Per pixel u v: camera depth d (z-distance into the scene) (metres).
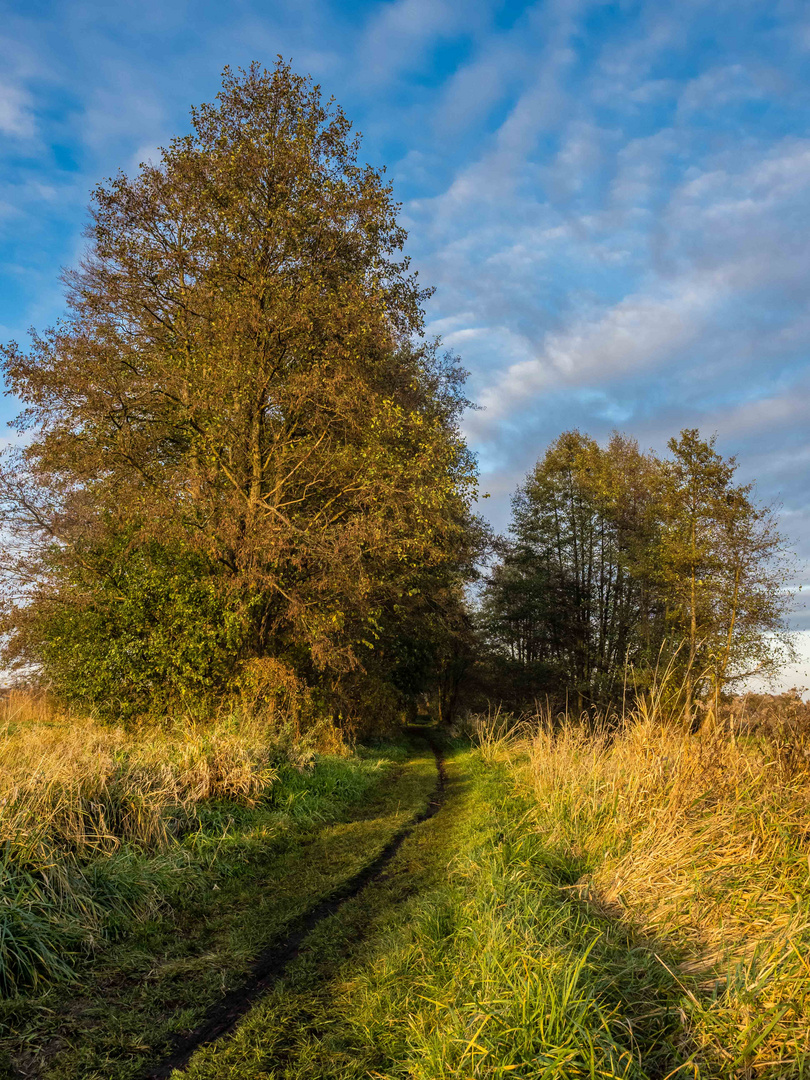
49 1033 3.33
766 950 3.05
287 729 11.73
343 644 15.15
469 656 33.06
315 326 13.58
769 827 4.61
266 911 5.12
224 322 13.07
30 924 4.02
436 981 3.63
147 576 13.08
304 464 14.34
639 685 21.98
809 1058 2.44
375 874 6.10
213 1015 3.56
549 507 32.72
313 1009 3.57
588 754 8.07
